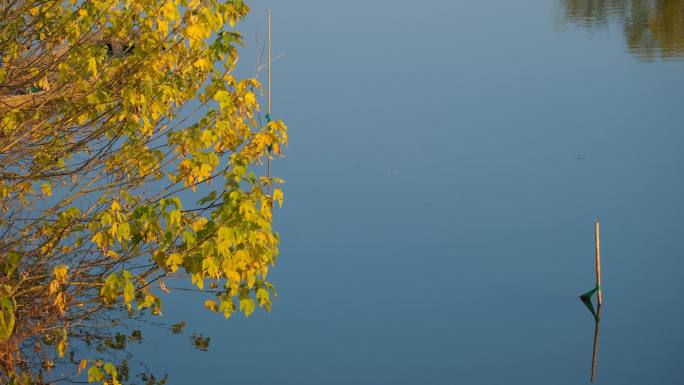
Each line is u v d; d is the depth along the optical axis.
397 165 23.38
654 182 22.30
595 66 33.19
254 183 9.57
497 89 30.03
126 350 14.16
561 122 26.80
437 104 28.27
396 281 17.47
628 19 41.97
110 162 10.38
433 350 15.22
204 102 10.34
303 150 24.17
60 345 10.34
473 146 24.80
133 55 9.73
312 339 15.39
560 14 42.53
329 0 42.97
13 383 10.52
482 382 14.26
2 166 9.88
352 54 33.50
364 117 26.81
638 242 19.17
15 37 9.80
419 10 41.97
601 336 15.68
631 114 27.53
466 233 19.59
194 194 19.95
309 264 18.11
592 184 22.20
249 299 9.30
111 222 9.48
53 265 10.55
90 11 10.02
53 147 10.14
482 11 42.38
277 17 39.19
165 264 9.10
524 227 19.94
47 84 9.86
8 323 8.30
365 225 19.88
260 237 9.03
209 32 9.82
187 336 14.93
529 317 16.28
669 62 33.56
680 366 14.74
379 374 14.38
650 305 16.61
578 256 18.62
